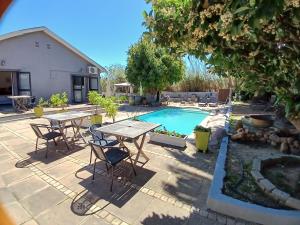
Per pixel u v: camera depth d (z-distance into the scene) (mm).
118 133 4367
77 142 6223
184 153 5516
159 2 2551
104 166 4594
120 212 3059
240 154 5395
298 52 2189
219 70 3420
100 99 9133
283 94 2662
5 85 15773
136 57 16906
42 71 14156
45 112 10828
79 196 3439
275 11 1267
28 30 12758
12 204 3174
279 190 3422
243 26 1751
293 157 4836
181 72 18172
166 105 17781
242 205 2953
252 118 8289
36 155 5188
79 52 16172
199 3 1949
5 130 7621
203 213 3053
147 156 5258
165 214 3027
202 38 2361
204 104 17734
